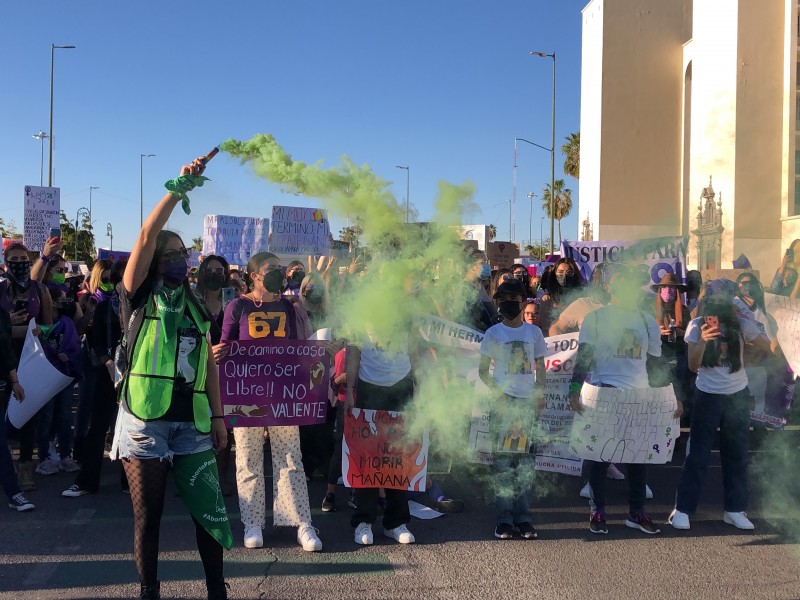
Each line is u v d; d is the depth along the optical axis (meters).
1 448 5.20
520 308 4.79
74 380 6.05
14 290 6.38
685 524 4.82
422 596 3.71
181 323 3.22
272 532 4.78
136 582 3.88
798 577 3.98
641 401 4.71
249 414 4.50
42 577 3.95
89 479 5.63
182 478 3.21
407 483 4.56
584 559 4.26
